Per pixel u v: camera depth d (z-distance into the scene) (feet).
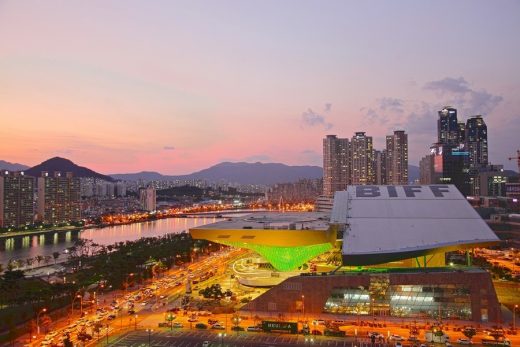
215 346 452.35
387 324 510.58
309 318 534.37
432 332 451.53
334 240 625.41
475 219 603.26
